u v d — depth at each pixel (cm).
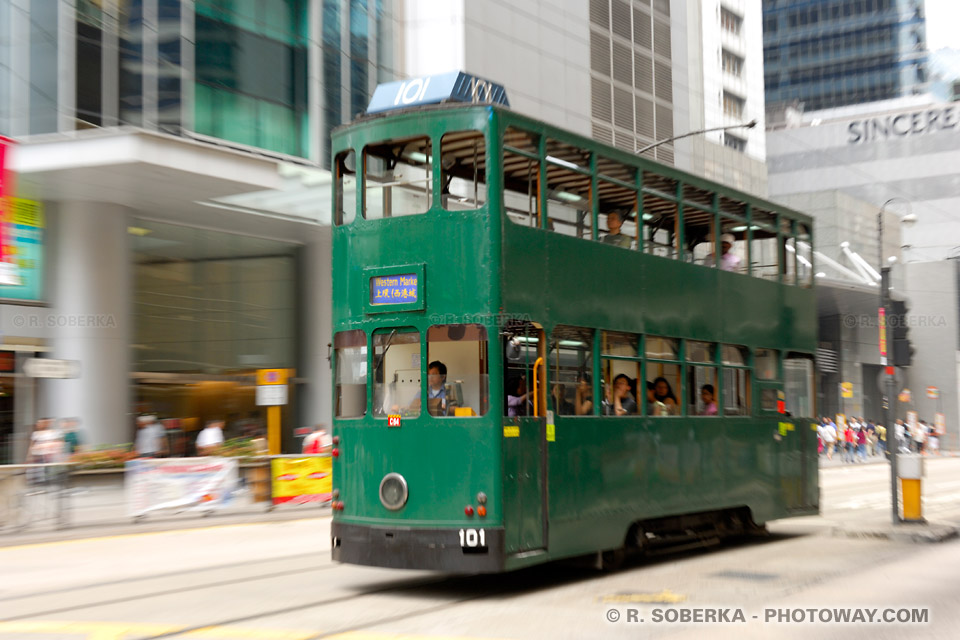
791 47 11025
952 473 3300
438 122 915
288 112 2141
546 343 938
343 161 973
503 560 861
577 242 994
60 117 1794
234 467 1633
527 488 899
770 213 1380
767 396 1330
